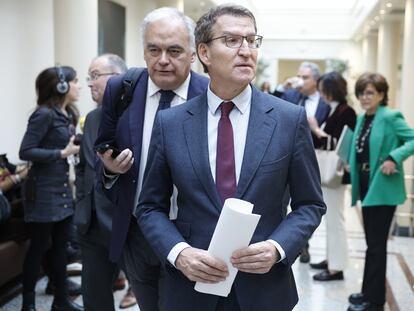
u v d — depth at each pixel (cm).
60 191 350
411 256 525
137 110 220
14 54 447
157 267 227
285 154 159
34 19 460
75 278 434
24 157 337
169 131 168
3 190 374
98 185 223
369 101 359
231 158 162
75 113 383
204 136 163
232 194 159
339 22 1560
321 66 1859
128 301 371
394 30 1073
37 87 354
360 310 363
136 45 816
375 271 360
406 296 406
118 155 201
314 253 535
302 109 167
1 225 388
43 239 347
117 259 220
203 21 163
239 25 156
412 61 654
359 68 1557
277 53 1608
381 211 353
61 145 351
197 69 1037
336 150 384
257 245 147
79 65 519
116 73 286
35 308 355
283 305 163
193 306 163
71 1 514
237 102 164
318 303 390
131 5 786
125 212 218
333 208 436
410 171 624
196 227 160
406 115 655
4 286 403
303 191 164
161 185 172
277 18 1588
